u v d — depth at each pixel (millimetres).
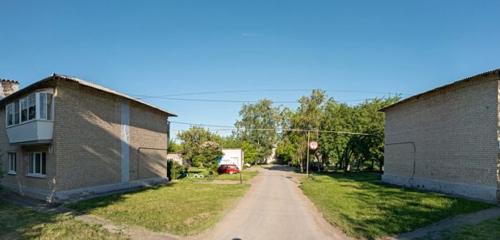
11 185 18891
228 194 17141
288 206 13555
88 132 16875
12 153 19406
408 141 21797
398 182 22875
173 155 46531
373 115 36375
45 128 14922
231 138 70438
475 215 10914
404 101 21609
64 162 15320
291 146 44188
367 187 20938
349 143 37781
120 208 12156
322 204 13586
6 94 22609
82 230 8711
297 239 8258
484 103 14852
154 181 23391
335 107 39969
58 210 12000
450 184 16984
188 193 17391
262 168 56469
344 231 9000
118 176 19172
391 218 10492
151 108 22703
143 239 7988
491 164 14250
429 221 10008
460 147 16359
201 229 8984
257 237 8398
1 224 9484
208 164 35438
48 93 15219
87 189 16500
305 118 40062
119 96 18875
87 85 16328
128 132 20375
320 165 44562
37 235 8219
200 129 38062
